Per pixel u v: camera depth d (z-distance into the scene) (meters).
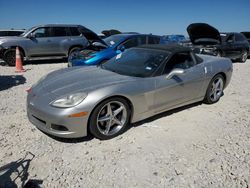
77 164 3.01
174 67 4.26
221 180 2.78
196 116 4.55
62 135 3.29
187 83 4.43
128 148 3.38
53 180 2.72
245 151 3.36
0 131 3.77
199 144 3.53
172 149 3.38
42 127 3.43
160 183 2.71
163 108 4.21
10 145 3.37
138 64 4.25
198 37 10.70
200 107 5.04
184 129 4.00
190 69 4.53
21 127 3.91
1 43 9.99
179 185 2.68
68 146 3.39
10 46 10.09
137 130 3.90
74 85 3.57
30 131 3.78
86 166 2.97
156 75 3.99
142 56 4.44
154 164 3.04
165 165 3.02
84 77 3.89
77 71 4.32
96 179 2.75
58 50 10.90
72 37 11.12
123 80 3.72
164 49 4.45
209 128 4.06
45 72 8.80
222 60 5.27
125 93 3.54
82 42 11.27
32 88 3.89
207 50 10.69
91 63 7.19
